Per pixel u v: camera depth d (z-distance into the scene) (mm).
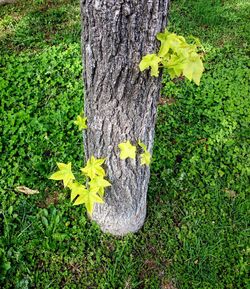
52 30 6145
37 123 4391
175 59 2121
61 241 3379
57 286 3145
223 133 4465
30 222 3508
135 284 3186
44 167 3969
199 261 3342
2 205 3627
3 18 6371
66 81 5094
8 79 5031
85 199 2617
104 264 3291
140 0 2047
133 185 3064
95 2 2059
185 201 3779
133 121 2629
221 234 3531
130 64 2305
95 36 2203
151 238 3494
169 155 4148
